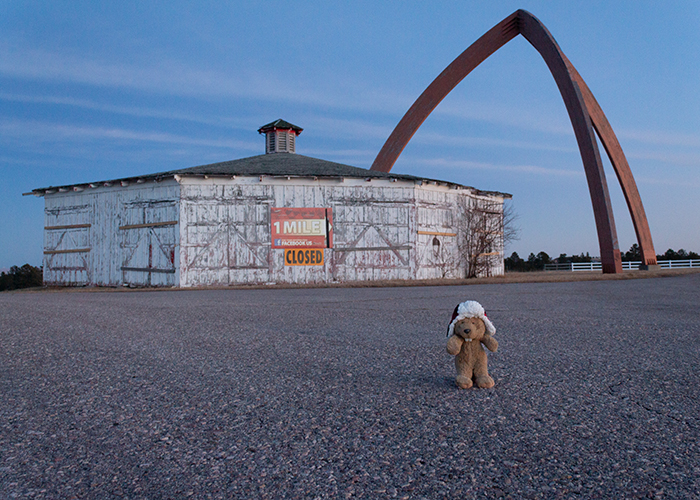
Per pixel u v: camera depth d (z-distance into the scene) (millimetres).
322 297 11195
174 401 3107
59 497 1889
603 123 27047
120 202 18406
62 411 2941
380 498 1847
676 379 3510
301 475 2051
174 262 16812
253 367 3996
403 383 3465
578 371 3760
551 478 1991
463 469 2082
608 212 22469
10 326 6426
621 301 9438
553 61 25578
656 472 2037
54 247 20281
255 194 17547
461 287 14688
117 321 6867
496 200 24109
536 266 52875
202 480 2021
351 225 18203
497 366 3947
